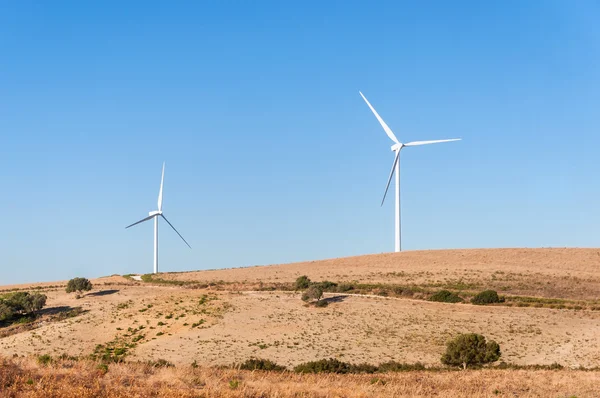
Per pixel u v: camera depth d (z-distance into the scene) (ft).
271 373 118.83
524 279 448.24
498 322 319.27
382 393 96.58
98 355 276.62
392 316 339.77
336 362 204.64
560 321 316.81
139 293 431.43
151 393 85.10
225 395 82.69
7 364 97.04
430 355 266.57
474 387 112.88
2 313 360.69
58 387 85.35
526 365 232.12
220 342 296.92
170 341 302.25
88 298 420.36
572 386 117.60
